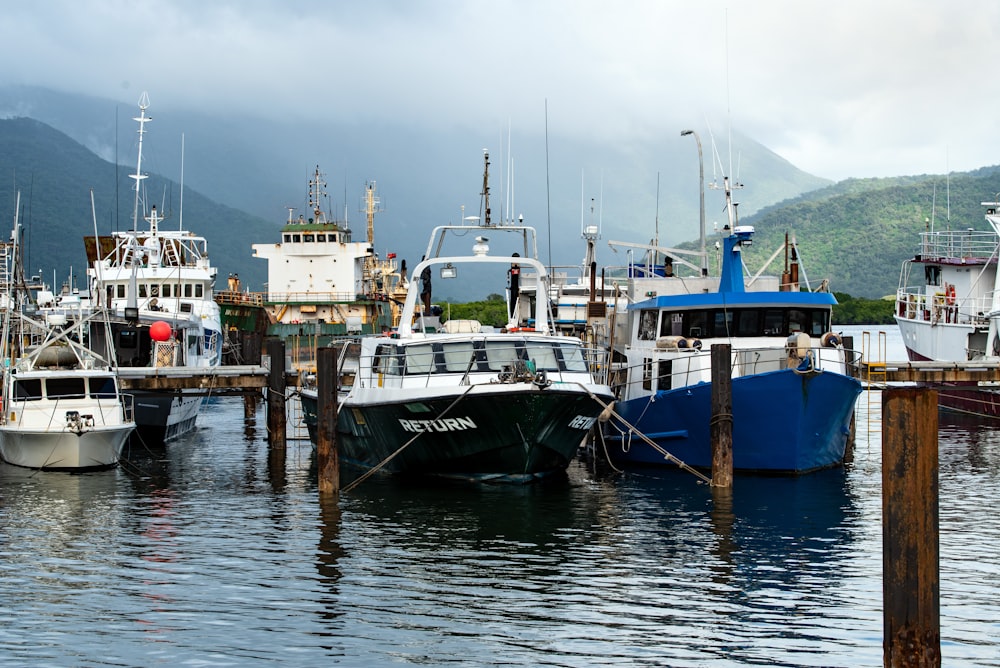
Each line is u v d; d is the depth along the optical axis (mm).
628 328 36375
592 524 23844
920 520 12250
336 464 27531
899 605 12375
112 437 32750
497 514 24875
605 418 32781
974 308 51188
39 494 28516
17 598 18453
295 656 15625
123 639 16328
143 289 58625
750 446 29609
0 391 35281
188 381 37438
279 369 37594
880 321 161500
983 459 34156
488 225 31984
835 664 15117
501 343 28500
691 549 21547
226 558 21094
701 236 39938
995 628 16438
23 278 36906
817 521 24031
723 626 16750
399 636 16422
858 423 46156
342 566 20391
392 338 29922
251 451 38562
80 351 36062
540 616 17328
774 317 31062
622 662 15281
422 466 28828
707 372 30562
